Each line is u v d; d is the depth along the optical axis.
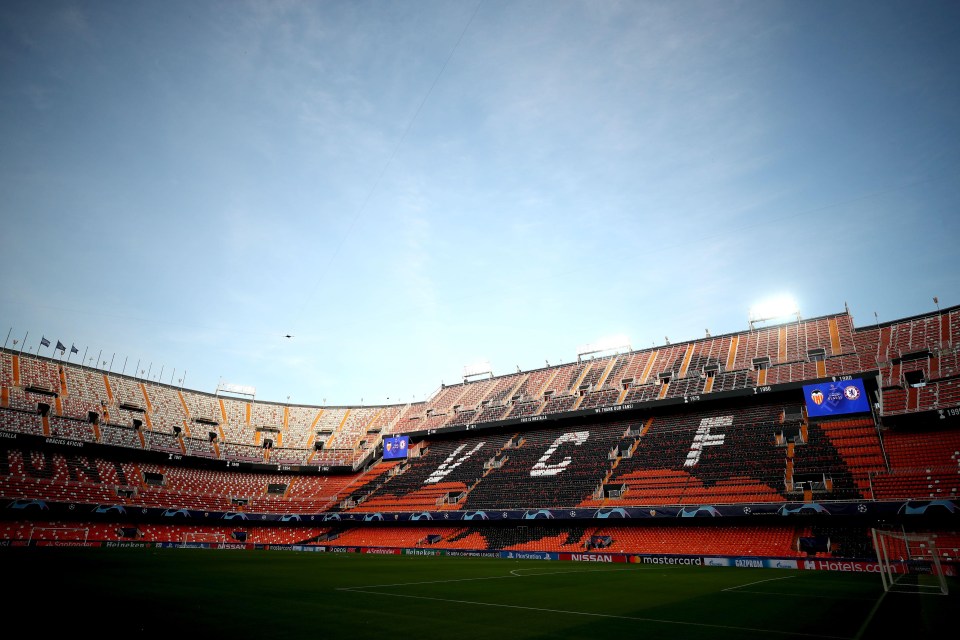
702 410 72.44
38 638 14.50
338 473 91.19
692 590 29.11
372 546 67.88
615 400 77.00
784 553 48.53
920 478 48.75
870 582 33.44
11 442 68.19
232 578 31.19
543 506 64.19
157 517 71.50
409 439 90.25
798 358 69.19
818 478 53.75
